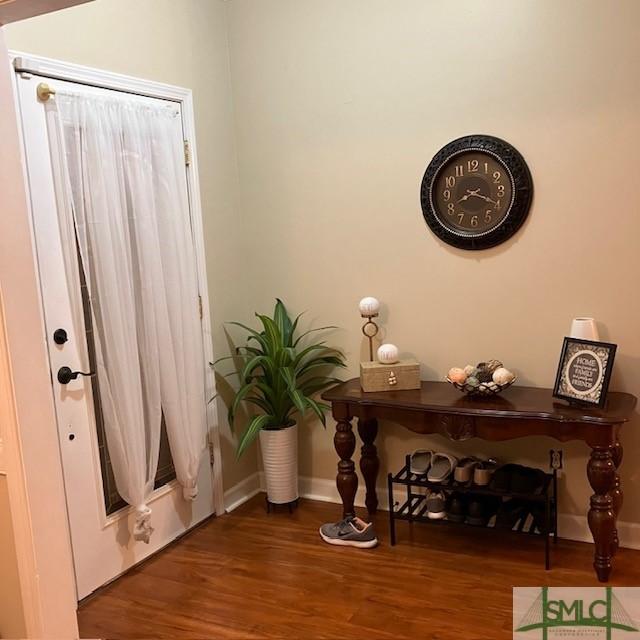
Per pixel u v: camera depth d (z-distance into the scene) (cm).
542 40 286
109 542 288
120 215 277
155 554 313
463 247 313
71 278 262
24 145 245
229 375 364
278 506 361
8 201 205
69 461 268
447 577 279
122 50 290
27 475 212
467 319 319
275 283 368
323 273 353
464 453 327
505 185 299
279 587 278
